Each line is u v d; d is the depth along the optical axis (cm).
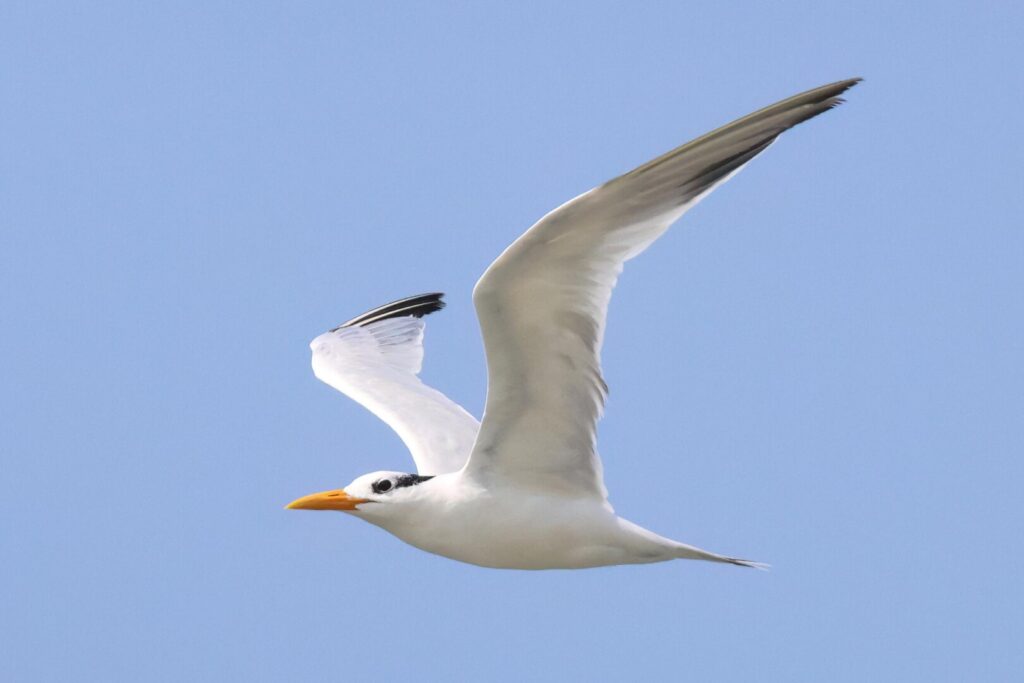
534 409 1322
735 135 1197
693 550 1364
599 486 1363
